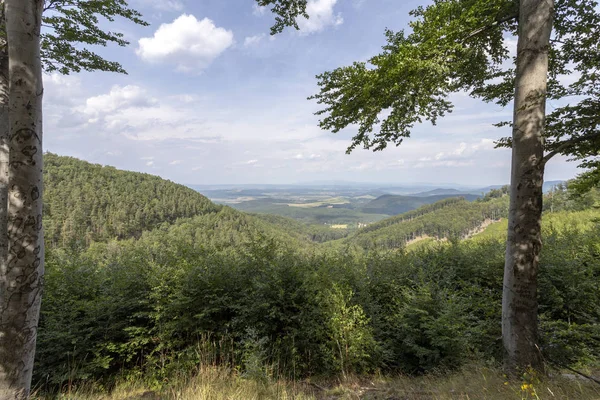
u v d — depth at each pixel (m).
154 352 5.14
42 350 4.39
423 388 3.94
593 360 4.03
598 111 3.77
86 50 5.96
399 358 5.02
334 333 4.87
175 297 5.17
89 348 4.72
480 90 5.43
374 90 4.16
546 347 4.04
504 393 3.11
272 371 4.61
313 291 5.22
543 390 3.04
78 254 5.69
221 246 6.50
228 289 5.44
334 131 5.09
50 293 4.73
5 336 2.55
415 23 4.08
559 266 6.13
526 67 3.63
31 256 2.65
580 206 19.55
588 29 4.21
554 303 5.73
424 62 3.69
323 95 4.73
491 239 9.75
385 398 3.76
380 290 6.08
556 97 4.64
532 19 3.57
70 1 5.18
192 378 4.34
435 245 8.77
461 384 3.66
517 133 3.72
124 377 4.89
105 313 4.88
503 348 3.89
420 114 4.39
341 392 4.20
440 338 4.34
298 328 5.16
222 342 5.05
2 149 3.85
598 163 4.34
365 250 7.88
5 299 2.58
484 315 5.38
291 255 6.09
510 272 3.78
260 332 5.00
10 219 2.58
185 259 5.66
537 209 3.62
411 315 4.81
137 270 5.49
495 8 3.91
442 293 5.08
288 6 4.95
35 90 2.68
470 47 4.46
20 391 2.57
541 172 3.63
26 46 2.60
